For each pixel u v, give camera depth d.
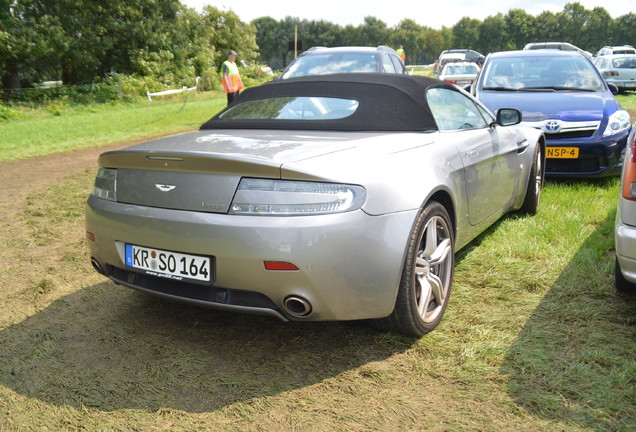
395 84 3.10
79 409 2.13
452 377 2.29
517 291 3.13
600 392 2.13
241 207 2.20
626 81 18.14
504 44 165.38
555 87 6.40
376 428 1.97
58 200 5.87
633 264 2.54
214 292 2.34
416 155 2.64
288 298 2.21
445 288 2.83
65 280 3.55
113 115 16.75
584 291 3.08
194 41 31.45
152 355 2.54
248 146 2.45
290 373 2.36
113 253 2.56
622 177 2.68
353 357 2.47
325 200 2.17
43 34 22.83
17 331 2.82
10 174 7.62
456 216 2.93
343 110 2.97
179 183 2.34
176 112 16.91
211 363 2.46
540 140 4.73
